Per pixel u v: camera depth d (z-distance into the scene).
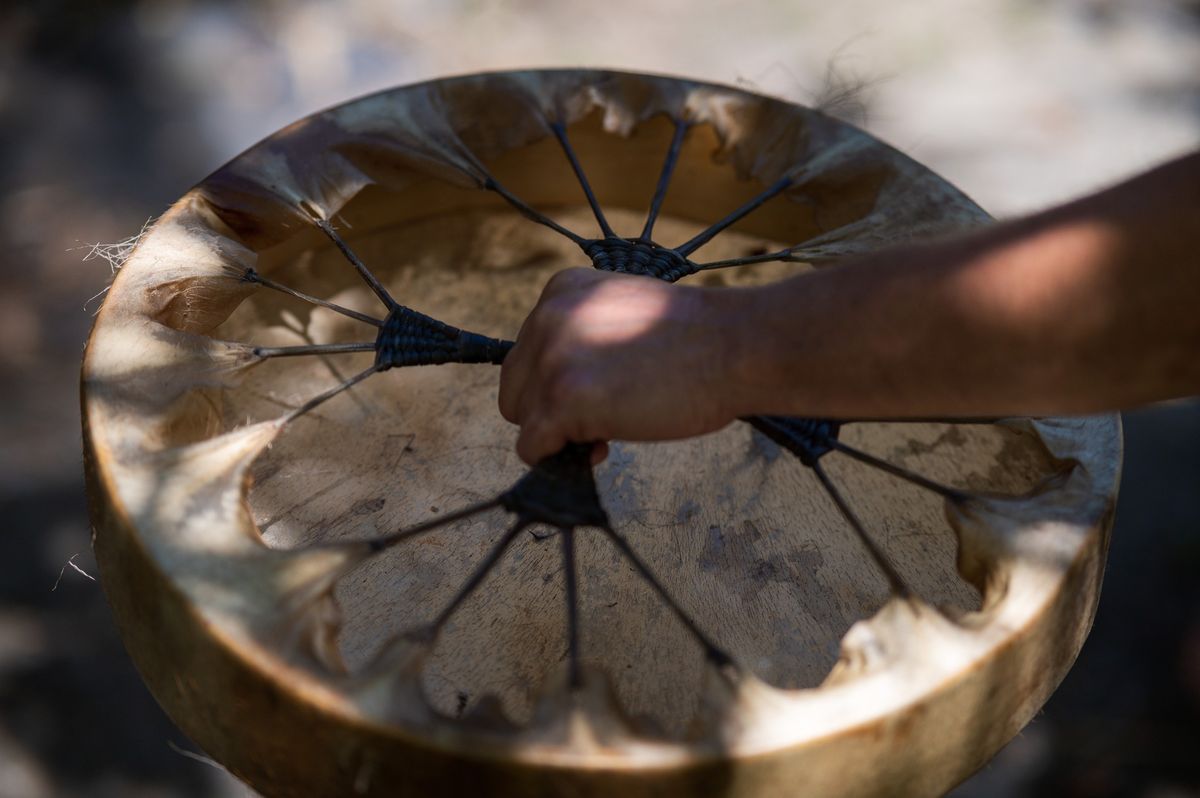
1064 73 2.86
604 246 1.00
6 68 2.76
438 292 1.11
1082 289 0.81
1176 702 1.88
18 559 1.97
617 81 1.11
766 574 0.98
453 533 1.00
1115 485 0.94
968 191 2.51
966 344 0.83
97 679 1.83
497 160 1.12
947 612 0.89
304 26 2.90
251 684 0.85
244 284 0.99
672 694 0.93
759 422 0.93
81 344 2.25
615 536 0.89
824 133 1.09
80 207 2.46
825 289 0.86
